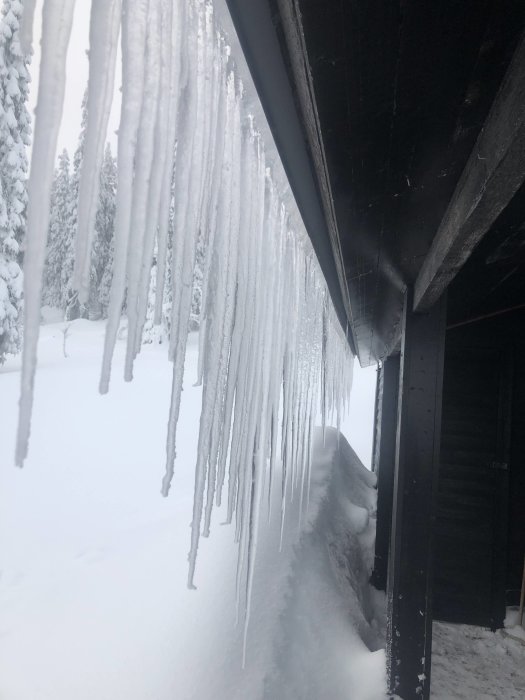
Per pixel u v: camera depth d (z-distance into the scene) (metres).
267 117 0.94
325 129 0.93
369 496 5.74
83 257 0.52
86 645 2.01
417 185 1.27
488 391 3.78
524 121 0.78
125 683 1.76
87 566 2.79
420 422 2.20
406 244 1.71
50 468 5.59
